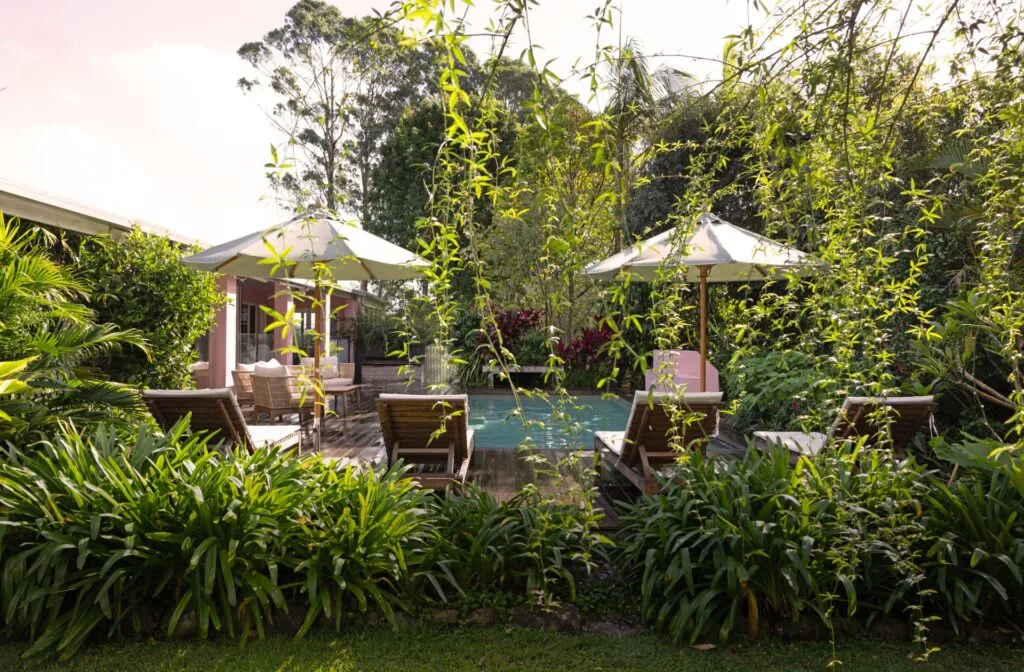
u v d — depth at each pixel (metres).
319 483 3.30
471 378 12.84
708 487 3.10
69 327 4.47
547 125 1.84
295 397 7.94
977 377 4.77
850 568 2.50
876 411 2.46
